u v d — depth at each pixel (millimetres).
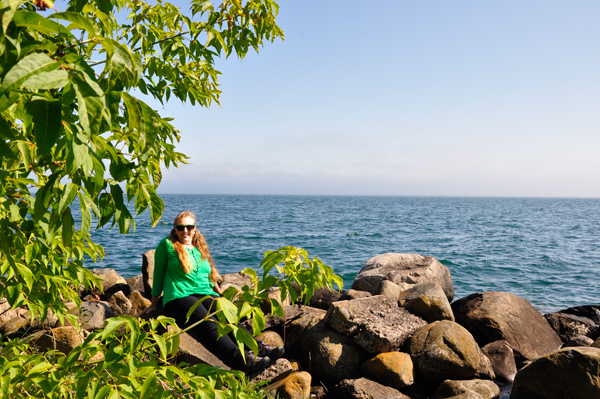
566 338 7621
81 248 2689
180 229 4262
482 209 99938
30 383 1614
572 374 4438
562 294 13656
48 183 1406
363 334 5266
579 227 43906
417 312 6145
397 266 9477
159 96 2596
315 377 5266
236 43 2895
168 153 2336
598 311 8500
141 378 1760
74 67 1112
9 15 950
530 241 28906
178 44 2615
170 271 4238
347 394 4824
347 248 23641
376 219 51812
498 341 6215
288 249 2039
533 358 6285
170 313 4188
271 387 4652
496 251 23250
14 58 1066
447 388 4871
